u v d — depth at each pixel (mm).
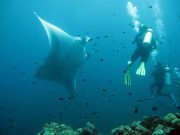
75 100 18438
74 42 10477
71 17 30000
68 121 15289
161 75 9344
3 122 17047
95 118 15039
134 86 21859
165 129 4316
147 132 4500
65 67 10562
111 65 29844
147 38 6957
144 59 7395
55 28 10422
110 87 23047
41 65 10383
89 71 27125
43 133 5562
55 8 28734
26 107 20875
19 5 27641
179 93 11734
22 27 29953
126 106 17328
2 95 25375
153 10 28984
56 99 21031
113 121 14383
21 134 14906
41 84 25797
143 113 15297
